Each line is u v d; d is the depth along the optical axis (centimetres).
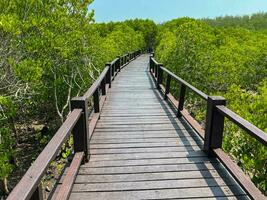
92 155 463
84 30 1321
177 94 1348
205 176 392
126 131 592
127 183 374
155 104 865
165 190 358
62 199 298
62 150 1023
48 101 1334
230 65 1412
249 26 8425
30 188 179
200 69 1397
